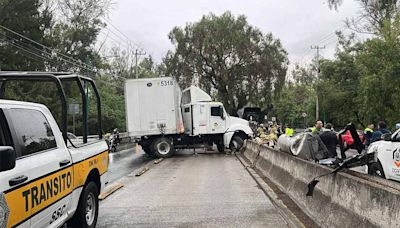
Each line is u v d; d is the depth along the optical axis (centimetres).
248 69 4759
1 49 3014
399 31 2953
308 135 1020
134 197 1061
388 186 523
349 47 4728
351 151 2223
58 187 543
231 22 4788
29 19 3209
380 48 3016
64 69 3906
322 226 682
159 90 2373
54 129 576
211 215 841
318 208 734
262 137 2441
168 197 1054
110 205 957
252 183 1281
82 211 655
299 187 925
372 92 3089
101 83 4881
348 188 614
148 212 878
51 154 538
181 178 1426
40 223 488
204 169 1702
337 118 4844
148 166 1831
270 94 4894
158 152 2369
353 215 576
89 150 695
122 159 2323
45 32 3800
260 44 4878
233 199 1013
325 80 4903
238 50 4703
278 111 8838
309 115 6731
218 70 4788
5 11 3088
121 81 6178
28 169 455
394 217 462
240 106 5028
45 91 3334
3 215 392
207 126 2609
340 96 4562
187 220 802
